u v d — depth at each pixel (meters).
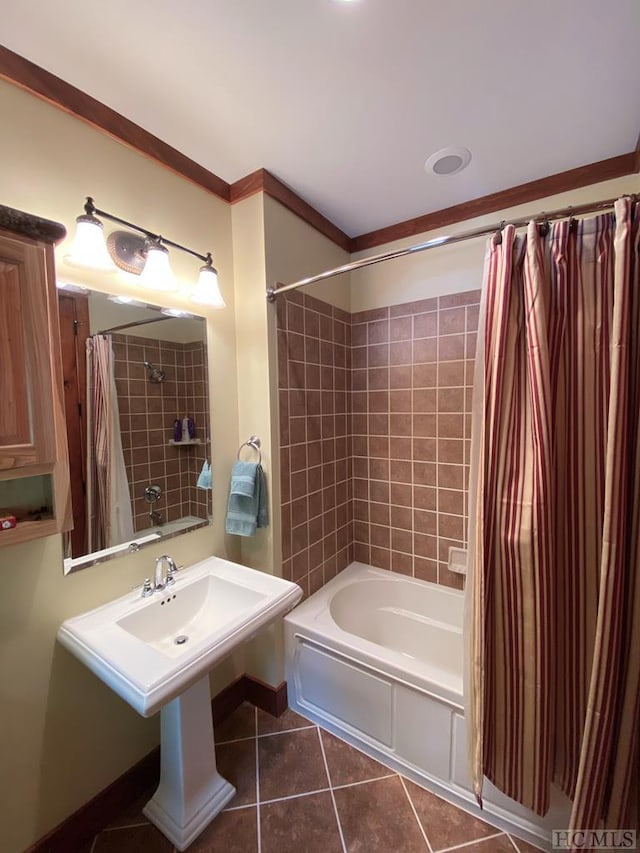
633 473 0.99
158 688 0.89
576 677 1.10
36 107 1.07
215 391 1.64
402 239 2.06
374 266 2.17
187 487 1.55
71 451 1.18
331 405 2.10
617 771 0.99
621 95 1.19
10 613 1.05
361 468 2.32
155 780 1.41
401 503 2.20
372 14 0.92
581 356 1.06
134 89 1.15
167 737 1.28
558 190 1.63
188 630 1.36
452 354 1.97
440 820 1.27
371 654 1.48
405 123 1.30
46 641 1.12
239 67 1.07
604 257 1.02
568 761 1.12
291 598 1.33
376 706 1.48
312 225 1.89
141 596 1.31
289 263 1.74
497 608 1.15
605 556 0.97
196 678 0.98
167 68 1.07
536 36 0.98
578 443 1.07
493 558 1.15
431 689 1.33
